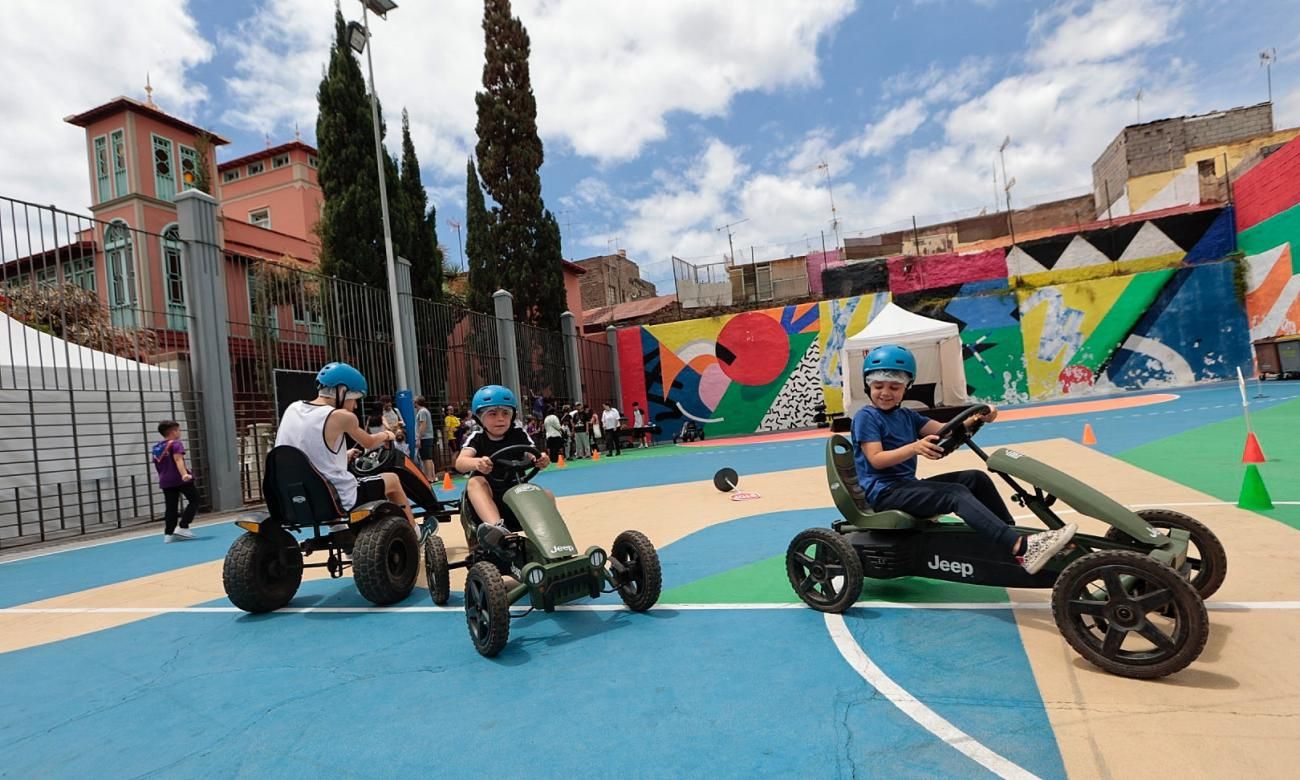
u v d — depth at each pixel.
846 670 3.06
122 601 5.72
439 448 16.83
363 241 17.59
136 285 14.20
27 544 9.04
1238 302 22.17
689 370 27.45
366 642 4.06
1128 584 2.85
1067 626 2.89
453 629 4.18
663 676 3.17
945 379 19.62
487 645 3.54
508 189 25.48
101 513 9.99
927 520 3.71
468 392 18.62
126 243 10.61
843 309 25.62
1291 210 19.95
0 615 5.54
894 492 3.70
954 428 3.65
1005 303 24.20
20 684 3.79
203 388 11.27
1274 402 13.73
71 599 5.95
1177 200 29.28
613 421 21.42
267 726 2.99
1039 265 24.69
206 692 3.46
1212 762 2.14
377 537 4.73
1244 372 22.03
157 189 22.33
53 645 4.54
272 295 13.02
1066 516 5.80
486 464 4.37
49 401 9.87
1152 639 2.69
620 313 39.09
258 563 4.85
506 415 4.58
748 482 10.34
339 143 17.70
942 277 25.59
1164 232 23.61
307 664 3.76
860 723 2.57
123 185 21.88
